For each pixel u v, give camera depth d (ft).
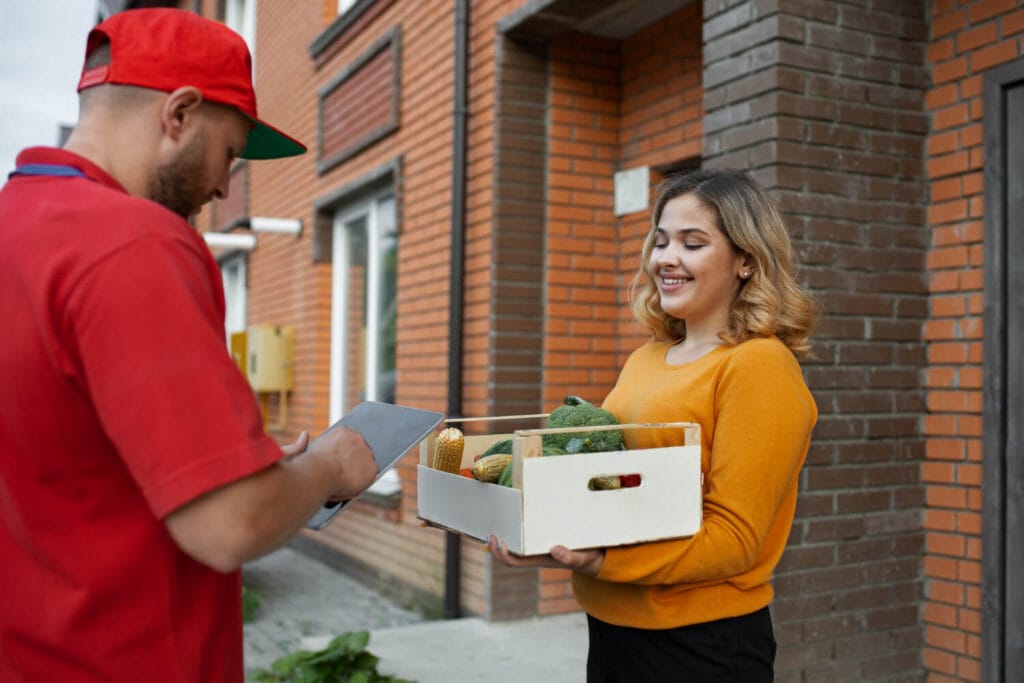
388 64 19.70
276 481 3.86
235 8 31.65
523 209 15.71
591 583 6.07
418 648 13.99
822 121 10.59
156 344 3.64
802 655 10.41
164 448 3.57
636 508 5.20
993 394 10.35
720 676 5.65
